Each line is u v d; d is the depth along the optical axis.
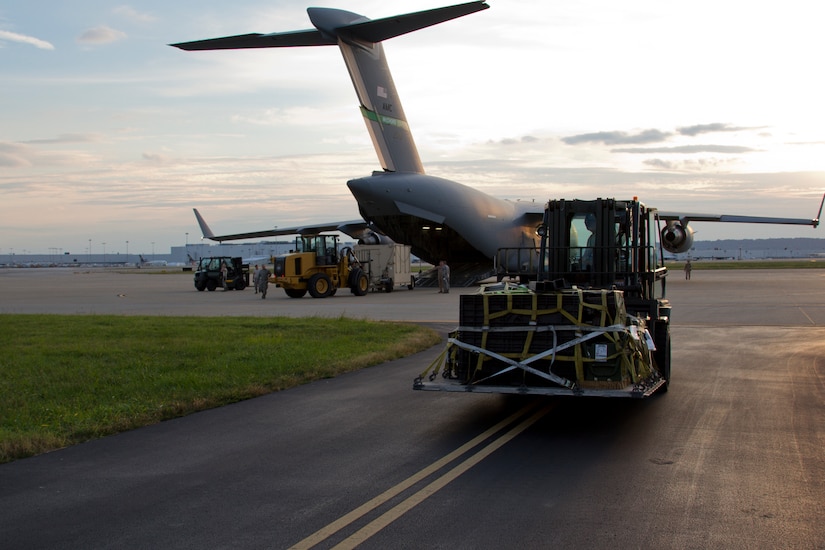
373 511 5.55
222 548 4.85
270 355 13.63
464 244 40.41
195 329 18.38
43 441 7.64
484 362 8.59
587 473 6.51
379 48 34.00
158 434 8.22
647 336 9.12
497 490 6.04
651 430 8.18
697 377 11.76
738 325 20.03
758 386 10.92
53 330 18.30
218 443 7.77
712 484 6.16
